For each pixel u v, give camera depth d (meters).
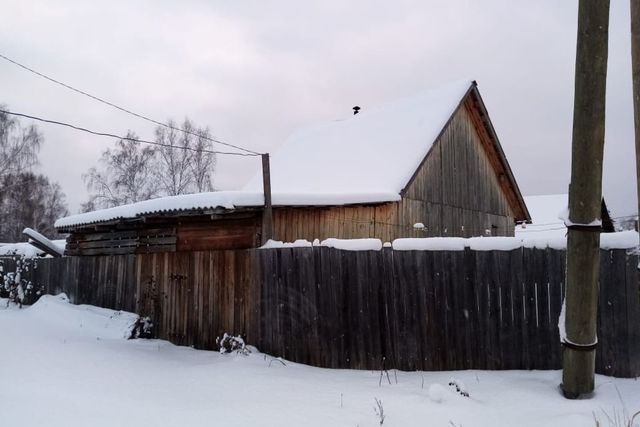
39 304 10.83
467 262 5.41
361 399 4.32
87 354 6.15
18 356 5.74
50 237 38.75
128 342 7.94
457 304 5.39
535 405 4.08
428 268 5.53
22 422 3.61
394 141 12.41
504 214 15.51
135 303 9.22
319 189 11.87
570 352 4.22
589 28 4.10
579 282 4.17
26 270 13.50
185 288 8.12
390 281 5.67
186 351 7.32
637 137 2.90
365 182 11.05
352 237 9.78
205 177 27.91
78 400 4.19
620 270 4.71
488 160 14.88
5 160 30.47
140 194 27.27
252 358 6.18
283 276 6.50
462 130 13.64
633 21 2.95
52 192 39.84
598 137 4.09
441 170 12.40
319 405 4.18
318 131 16.45
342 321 5.88
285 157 15.61
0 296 14.58
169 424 3.71
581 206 4.14
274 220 8.92
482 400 4.27
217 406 4.16
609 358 4.71
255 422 3.78
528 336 5.14
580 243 4.16
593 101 4.09
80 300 10.96
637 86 2.91
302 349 6.15
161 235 8.88
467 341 5.34
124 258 9.72
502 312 5.25
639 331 4.59
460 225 12.95
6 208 31.22
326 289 6.04
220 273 7.50
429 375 5.19
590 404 3.99
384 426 3.71
